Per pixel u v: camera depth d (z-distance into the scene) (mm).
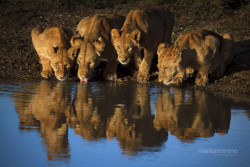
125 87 14938
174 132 9328
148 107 11570
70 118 10180
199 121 10289
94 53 15094
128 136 8938
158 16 17188
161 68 14531
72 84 15133
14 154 7676
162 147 8344
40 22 25203
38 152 7809
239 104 12383
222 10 26812
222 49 16672
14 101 11789
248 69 17188
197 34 15469
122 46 14531
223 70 16828
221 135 9234
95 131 9227
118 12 27891
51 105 11453
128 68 17969
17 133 8883
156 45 16734
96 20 15945
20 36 22141
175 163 7484
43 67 16406
